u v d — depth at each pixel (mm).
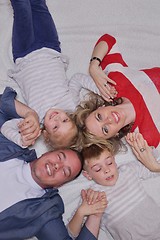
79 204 1790
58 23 2002
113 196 1775
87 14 2012
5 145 1744
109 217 1768
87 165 1743
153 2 2021
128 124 1777
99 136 1717
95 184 1809
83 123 1741
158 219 1765
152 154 1766
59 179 1668
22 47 1870
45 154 1686
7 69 1944
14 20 1833
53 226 1675
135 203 1769
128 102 1779
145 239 1766
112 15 2010
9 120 1772
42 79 1841
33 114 1706
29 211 1666
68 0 2027
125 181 1790
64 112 1744
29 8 1813
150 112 1779
